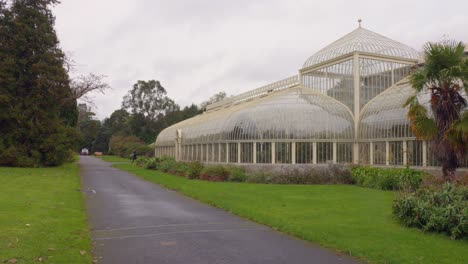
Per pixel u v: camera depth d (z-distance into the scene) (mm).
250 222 12742
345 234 10531
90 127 128750
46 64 36812
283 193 19328
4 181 23156
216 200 17047
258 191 20141
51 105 38844
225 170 27172
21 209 13719
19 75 37031
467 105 17828
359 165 26672
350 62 30891
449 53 16703
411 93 26609
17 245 9055
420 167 24359
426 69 17312
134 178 30266
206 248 9586
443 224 10328
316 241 10102
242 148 29609
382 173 22016
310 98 31391
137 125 104688
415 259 8312
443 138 16844
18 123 37031
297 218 12828
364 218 12789
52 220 12219
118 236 10805
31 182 23359
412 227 11336
